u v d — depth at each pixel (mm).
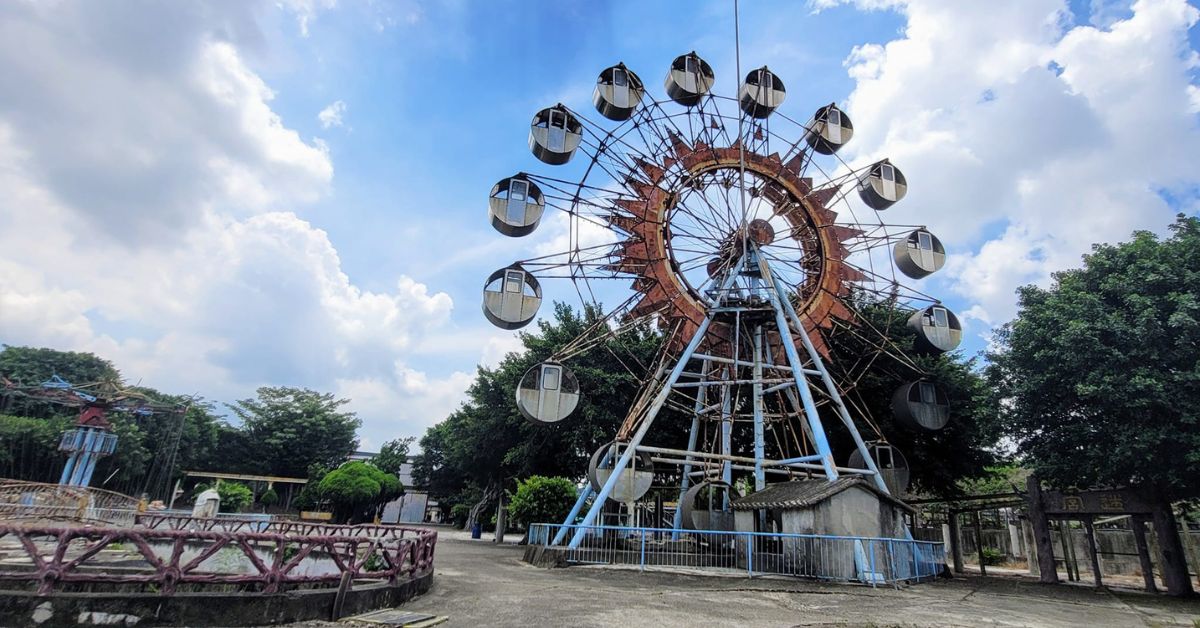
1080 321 21328
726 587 16859
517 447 37750
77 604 8531
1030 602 18250
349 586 10828
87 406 35625
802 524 20266
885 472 28281
